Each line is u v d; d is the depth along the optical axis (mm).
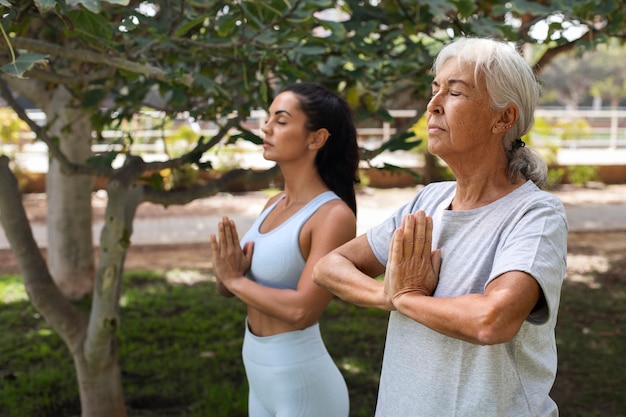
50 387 4703
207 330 5945
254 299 2293
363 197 13516
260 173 3512
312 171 2432
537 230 1479
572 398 4605
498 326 1389
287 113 2369
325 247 2289
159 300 6812
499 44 1540
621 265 8469
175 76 2664
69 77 3260
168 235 10203
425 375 1582
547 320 1449
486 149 1567
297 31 2850
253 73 3371
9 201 3445
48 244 6828
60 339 5715
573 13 3061
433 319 1461
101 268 3404
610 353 5406
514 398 1539
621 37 3352
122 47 2961
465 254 1562
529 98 1545
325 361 2408
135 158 3420
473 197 1613
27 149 14680
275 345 2357
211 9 2889
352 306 6602
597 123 27953
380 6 3611
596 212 12258
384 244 1821
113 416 3656
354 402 4457
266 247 2383
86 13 2227
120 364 5086
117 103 3781
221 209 12367
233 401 4418
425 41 4047
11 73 1839
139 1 3221
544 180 1622
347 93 3582
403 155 15695
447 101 1544
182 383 4750
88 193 6711
